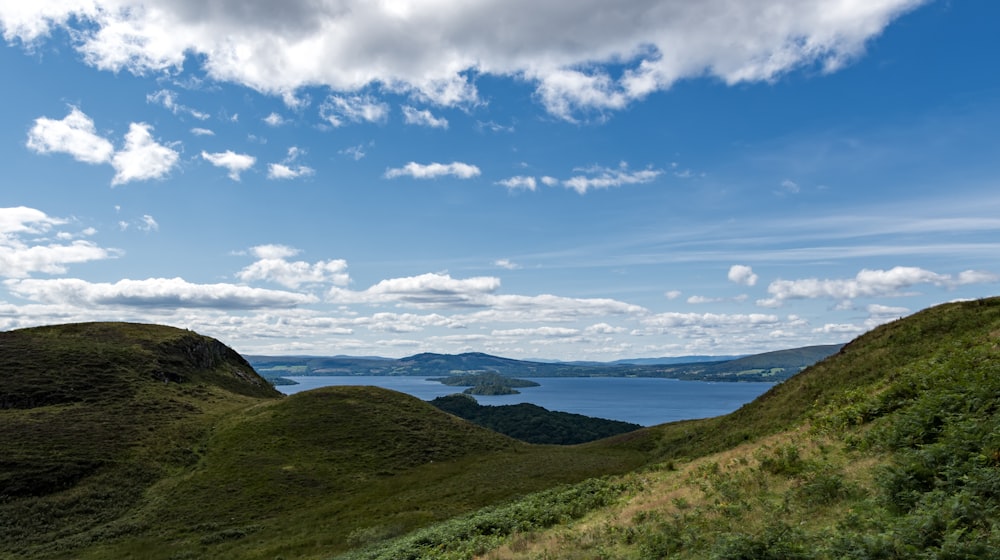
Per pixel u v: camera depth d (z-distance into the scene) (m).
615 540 15.18
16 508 43.88
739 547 10.55
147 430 65.12
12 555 37.53
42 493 47.06
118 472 53.06
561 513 22.44
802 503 13.53
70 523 43.41
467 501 43.62
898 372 26.22
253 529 42.69
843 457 16.28
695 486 19.28
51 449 54.34
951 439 12.91
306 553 33.81
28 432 57.78
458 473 58.47
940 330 34.09
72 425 61.91
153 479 53.84
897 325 39.88
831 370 38.47
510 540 18.97
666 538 13.15
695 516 14.61
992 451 11.47
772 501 14.39
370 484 57.72
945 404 15.89
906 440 14.68
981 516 9.14
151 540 40.38
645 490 22.88
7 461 50.06
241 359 128.62
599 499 23.69
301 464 61.00
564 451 72.31
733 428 41.16
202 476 55.31
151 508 47.19
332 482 57.06
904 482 11.84
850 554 9.08
